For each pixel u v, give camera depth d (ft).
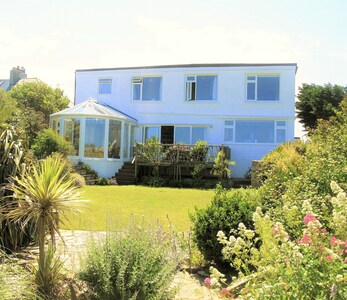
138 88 83.66
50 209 15.12
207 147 72.54
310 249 10.02
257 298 9.62
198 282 17.80
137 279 13.34
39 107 111.45
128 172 73.31
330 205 17.57
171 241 17.93
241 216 19.72
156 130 82.53
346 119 30.12
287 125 76.79
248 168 77.46
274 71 76.84
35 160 24.53
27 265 16.06
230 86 78.84
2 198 18.88
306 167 24.21
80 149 70.03
